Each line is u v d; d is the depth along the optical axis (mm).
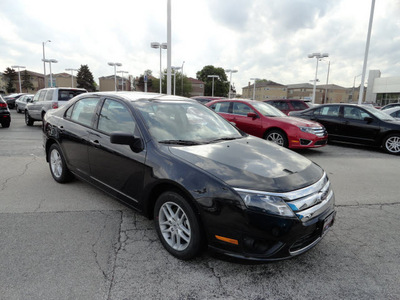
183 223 2697
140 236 3148
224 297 2279
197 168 2578
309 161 3133
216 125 3883
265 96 97000
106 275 2482
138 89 82500
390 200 4531
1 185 4629
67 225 3346
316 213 2496
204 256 2834
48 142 4855
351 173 6168
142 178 2969
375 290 2404
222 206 2354
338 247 3080
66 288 2301
